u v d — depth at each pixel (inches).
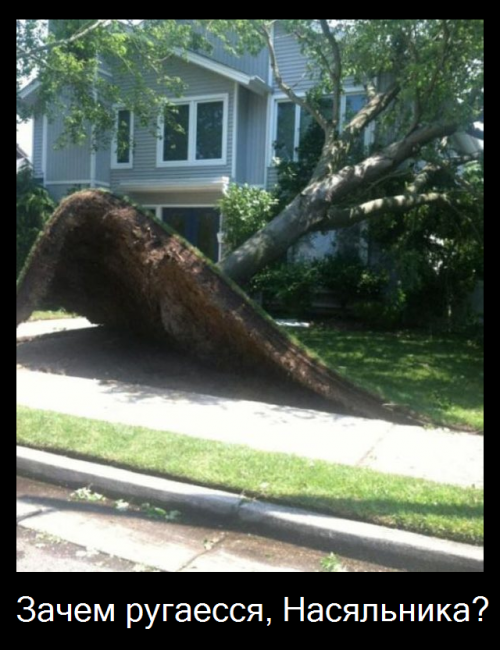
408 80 458.9
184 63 777.6
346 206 581.3
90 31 586.2
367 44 484.1
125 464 216.1
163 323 367.6
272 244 441.4
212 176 778.2
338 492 191.6
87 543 173.6
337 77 513.7
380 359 436.1
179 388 341.4
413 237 621.9
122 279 376.5
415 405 302.8
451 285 622.8
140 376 363.6
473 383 366.9
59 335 474.3
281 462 218.5
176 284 334.0
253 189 674.2
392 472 217.9
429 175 561.0
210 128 783.1
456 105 451.5
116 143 796.0
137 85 647.8
